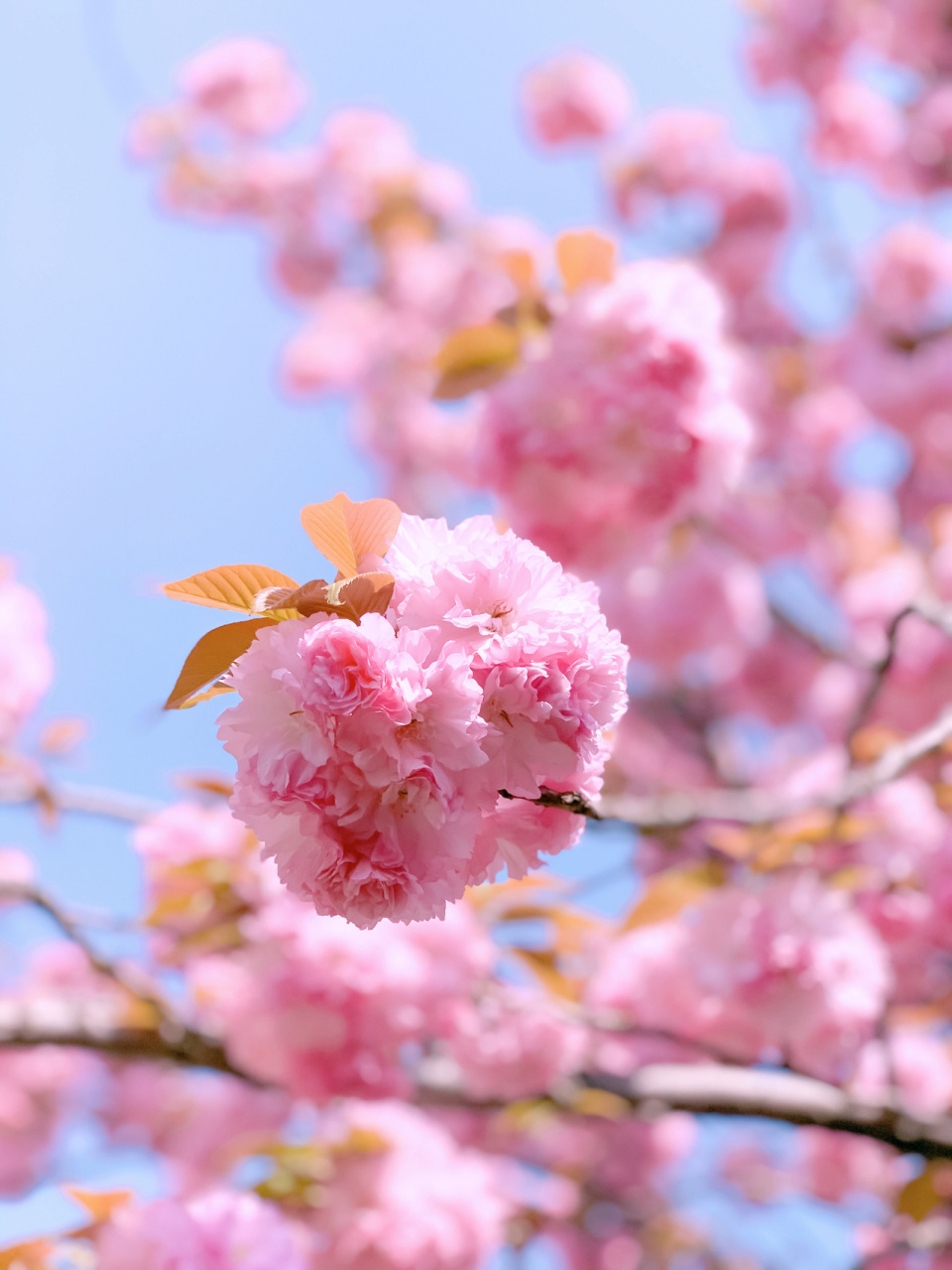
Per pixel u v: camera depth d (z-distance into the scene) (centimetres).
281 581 139
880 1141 209
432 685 136
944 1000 262
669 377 170
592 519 185
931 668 351
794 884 214
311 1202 205
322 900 137
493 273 468
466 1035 219
